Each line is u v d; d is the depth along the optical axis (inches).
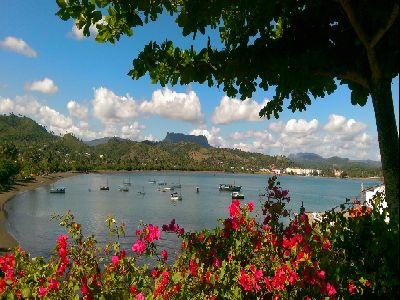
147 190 5462.6
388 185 151.2
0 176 4365.2
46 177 7032.5
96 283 184.2
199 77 173.8
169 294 181.6
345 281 170.4
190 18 154.0
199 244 206.5
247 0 154.6
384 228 157.0
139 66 173.5
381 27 140.2
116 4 161.0
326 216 203.0
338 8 166.1
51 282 181.8
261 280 182.4
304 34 176.6
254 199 4340.6
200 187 6461.6
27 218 2470.5
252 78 177.8
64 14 162.7
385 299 162.1
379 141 156.1
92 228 2039.9
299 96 211.0
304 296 171.6
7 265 212.4
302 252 173.0
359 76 169.0
